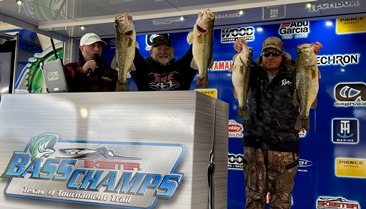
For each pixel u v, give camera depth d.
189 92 1.75
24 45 4.79
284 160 3.45
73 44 4.65
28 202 1.97
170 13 3.63
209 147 1.88
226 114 2.13
